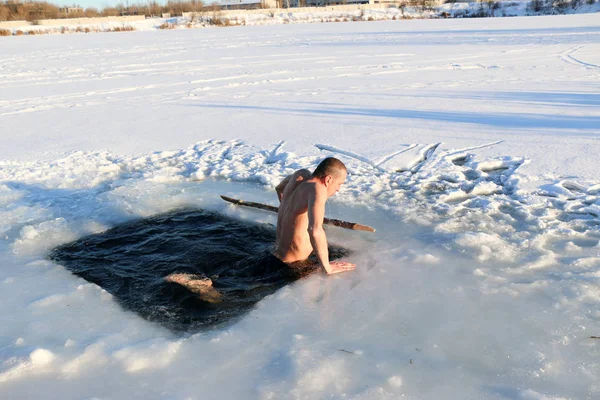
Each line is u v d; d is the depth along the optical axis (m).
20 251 4.61
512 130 7.96
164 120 9.91
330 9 65.75
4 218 5.34
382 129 8.47
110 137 8.82
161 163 7.27
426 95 11.07
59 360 3.01
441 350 3.01
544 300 3.49
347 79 13.54
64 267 4.29
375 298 3.63
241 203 5.36
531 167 6.25
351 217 5.14
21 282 4.04
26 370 2.92
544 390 2.64
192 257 4.40
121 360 3.00
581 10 54.31
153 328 3.37
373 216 5.15
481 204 5.26
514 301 3.50
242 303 3.67
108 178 6.72
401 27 33.44
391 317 3.38
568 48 18.59
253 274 4.10
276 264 4.16
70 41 30.81
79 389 2.78
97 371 2.92
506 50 18.80
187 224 5.12
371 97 11.11
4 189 6.27
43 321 3.46
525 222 4.80
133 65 17.92
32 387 2.80
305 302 3.62
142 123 9.75
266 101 11.22
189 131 8.99
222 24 49.84
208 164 7.11
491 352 2.97
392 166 6.68
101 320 3.47
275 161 7.19
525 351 2.96
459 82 12.48
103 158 7.58
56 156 7.80
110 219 5.25
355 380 2.77
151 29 46.56
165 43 26.92
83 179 6.63
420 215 5.09
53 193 6.15
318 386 2.73
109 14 79.56
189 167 7.04
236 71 15.72
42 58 21.09
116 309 3.61
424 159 6.96
